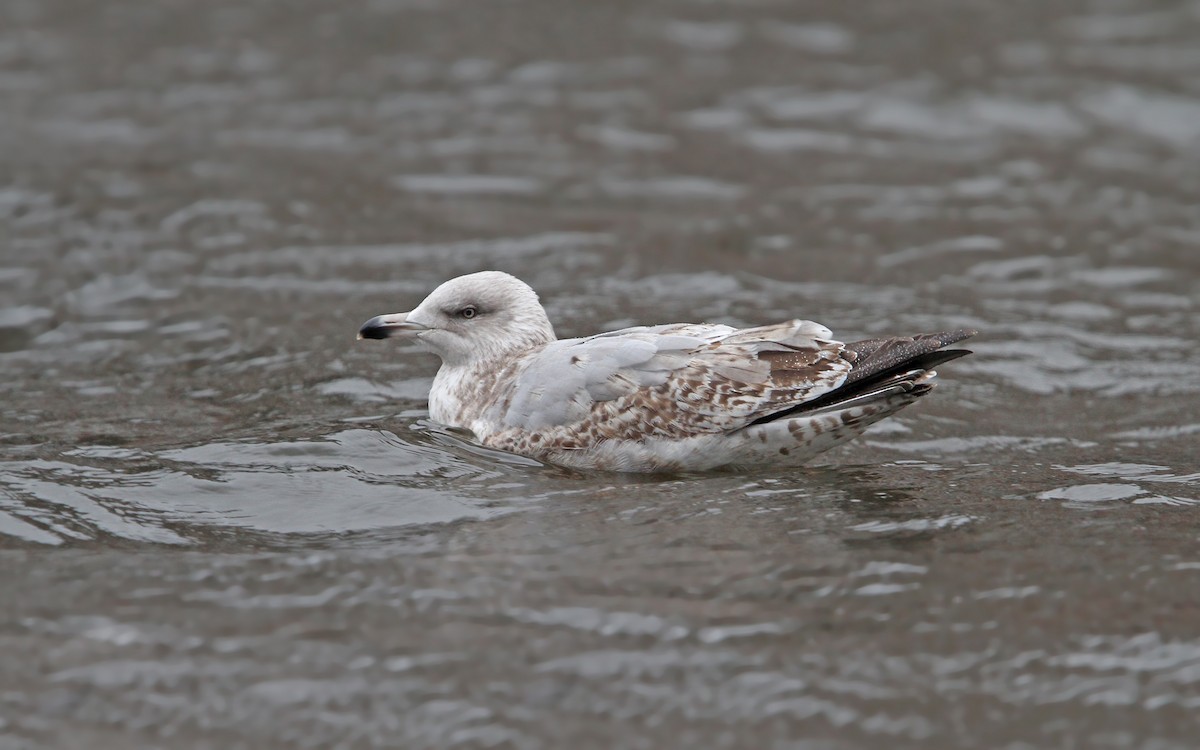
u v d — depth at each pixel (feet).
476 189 70.38
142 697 27.25
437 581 31.45
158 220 64.95
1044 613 29.86
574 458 38.78
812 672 27.86
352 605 30.40
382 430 40.98
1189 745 25.58
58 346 50.85
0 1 98.02
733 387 37.73
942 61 89.56
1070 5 97.91
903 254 62.49
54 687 27.50
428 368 48.47
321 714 26.76
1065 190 71.46
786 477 38.14
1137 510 35.45
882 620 29.63
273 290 56.80
